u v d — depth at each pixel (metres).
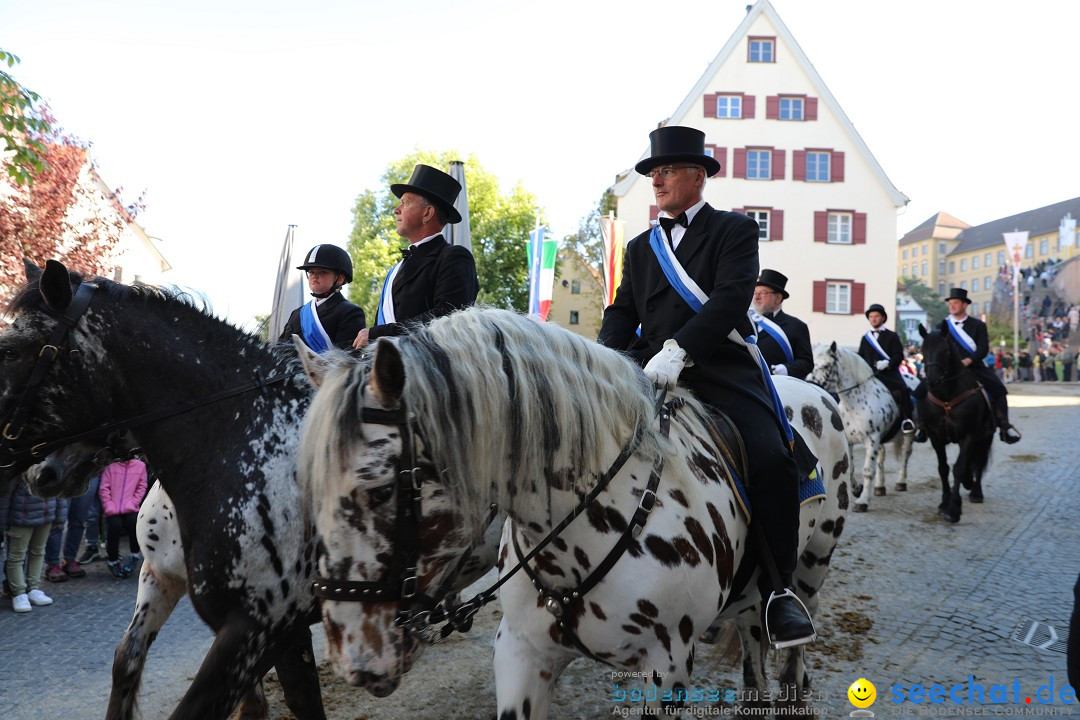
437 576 1.89
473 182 34.41
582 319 43.12
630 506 2.20
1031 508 8.80
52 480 2.77
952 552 6.90
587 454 2.14
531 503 2.11
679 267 2.72
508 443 2.03
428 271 3.61
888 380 9.80
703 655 4.44
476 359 1.98
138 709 2.94
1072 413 19.03
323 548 1.81
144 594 2.99
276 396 2.82
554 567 2.21
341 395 1.83
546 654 2.32
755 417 2.66
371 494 1.79
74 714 3.79
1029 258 71.56
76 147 9.38
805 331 5.68
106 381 2.65
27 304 2.62
